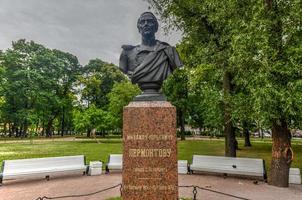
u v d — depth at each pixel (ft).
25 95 154.51
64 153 70.28
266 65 29.66
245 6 36.52
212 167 38.68
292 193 29.55
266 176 35.47
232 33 37.24
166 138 19.10
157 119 19.27
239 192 29.66
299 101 28.73
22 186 32.63
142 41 22.72
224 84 48.26
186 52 53.36
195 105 123.34
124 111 19.54
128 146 19.22
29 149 83.20
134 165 19.02
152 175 18.85
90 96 180.96
